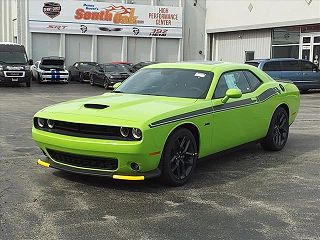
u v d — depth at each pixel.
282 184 5.81
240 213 4.73
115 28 33.66
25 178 5.84
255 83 7.28
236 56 32.97
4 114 12.58
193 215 4.65
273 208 4.89
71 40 32.81
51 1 31.78
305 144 8.49
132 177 5.12
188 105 5.75
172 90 6.29
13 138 8.70
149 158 5.13
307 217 4.64
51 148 5.48
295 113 8.30
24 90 22.34
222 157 7.32
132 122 5.05
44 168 6.33
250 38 31.34
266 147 7.76
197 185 5.71
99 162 5.26
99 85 26.38
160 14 34.81
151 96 6.18
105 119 5.14
